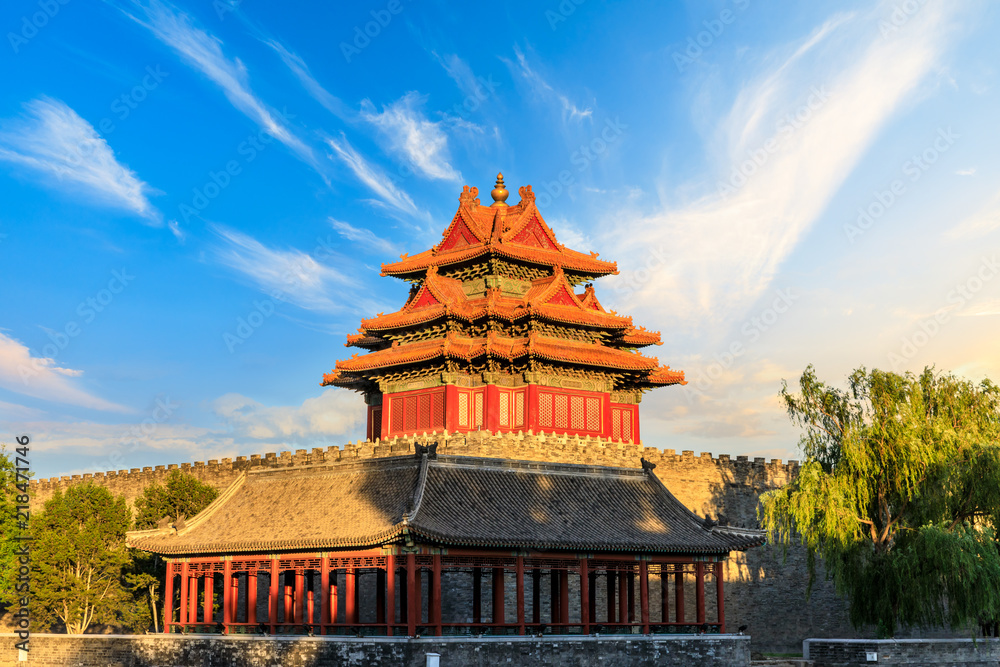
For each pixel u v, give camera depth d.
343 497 72.25
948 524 80.31
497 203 108.81
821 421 85.38
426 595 81.81
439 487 68.69
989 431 81.44
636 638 69.81
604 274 107.56
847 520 79.31
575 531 69.44
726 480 101.50
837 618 100.88
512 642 64.75
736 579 96.94
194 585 76.56
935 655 74.88
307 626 68.69
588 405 98.12
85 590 88.12
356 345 109.12
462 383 95.50
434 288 100.00
